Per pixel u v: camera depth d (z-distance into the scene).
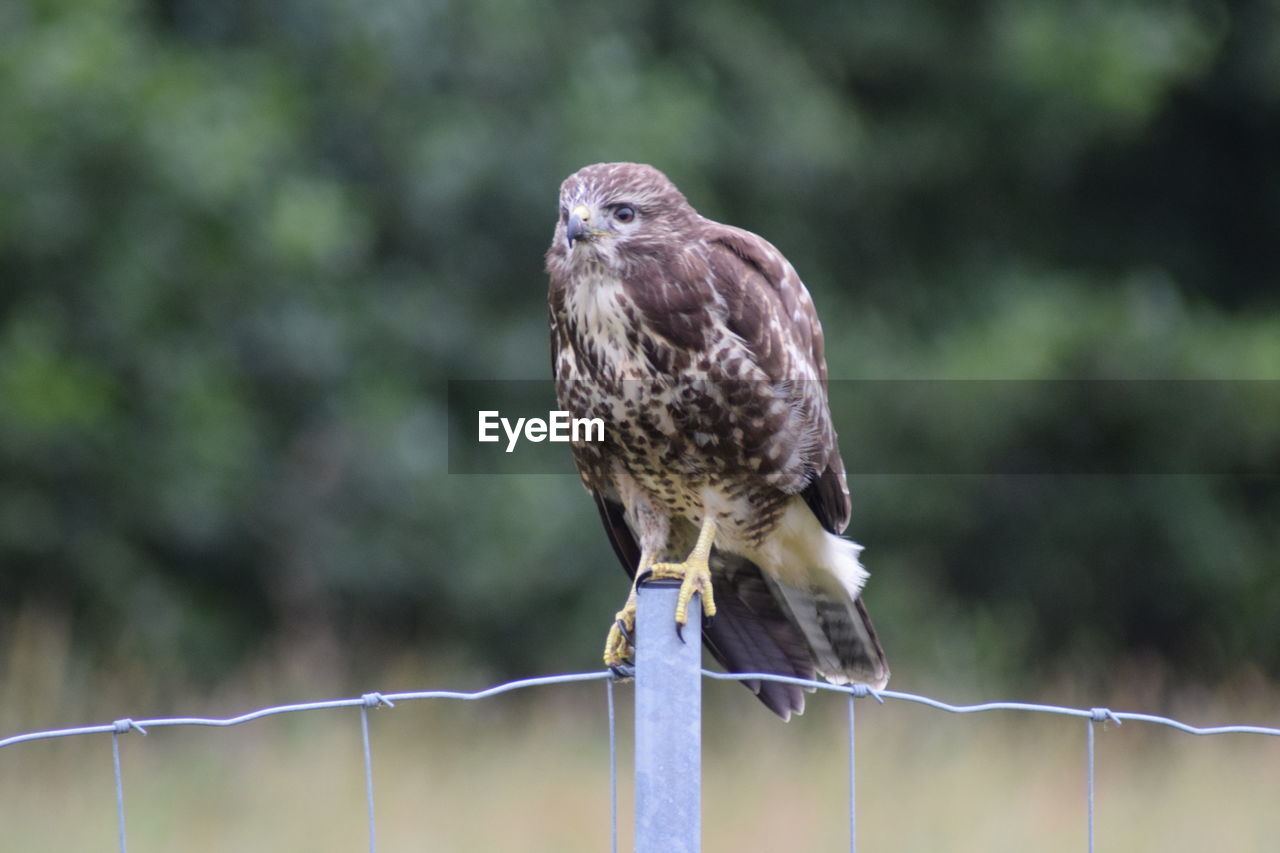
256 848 8.70
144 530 13.38
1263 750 10.33
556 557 14.09
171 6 14.24
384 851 8.62
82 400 12.60
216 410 13.23
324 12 13.97
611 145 13.94
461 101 14.29
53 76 12.32
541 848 8.76
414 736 10.22
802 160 15.37
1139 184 18.38
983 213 17.59
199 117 12.95
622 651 5.53
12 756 9.80
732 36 15.34
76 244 12.92
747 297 5.91
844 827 9.08
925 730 10.49
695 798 4.16
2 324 12.87
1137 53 15.85
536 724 10.65
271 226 12.95
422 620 14.04
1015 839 9.05
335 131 14.27
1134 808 9.41
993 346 15.52
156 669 12.45
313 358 13.80
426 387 14.44
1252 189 18.52
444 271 14.64
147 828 8.88
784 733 10.71
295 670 11.59
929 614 14.89
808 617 6.42
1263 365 15.95
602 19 14.93
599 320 5.93
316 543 13.64
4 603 13.04
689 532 6.46
